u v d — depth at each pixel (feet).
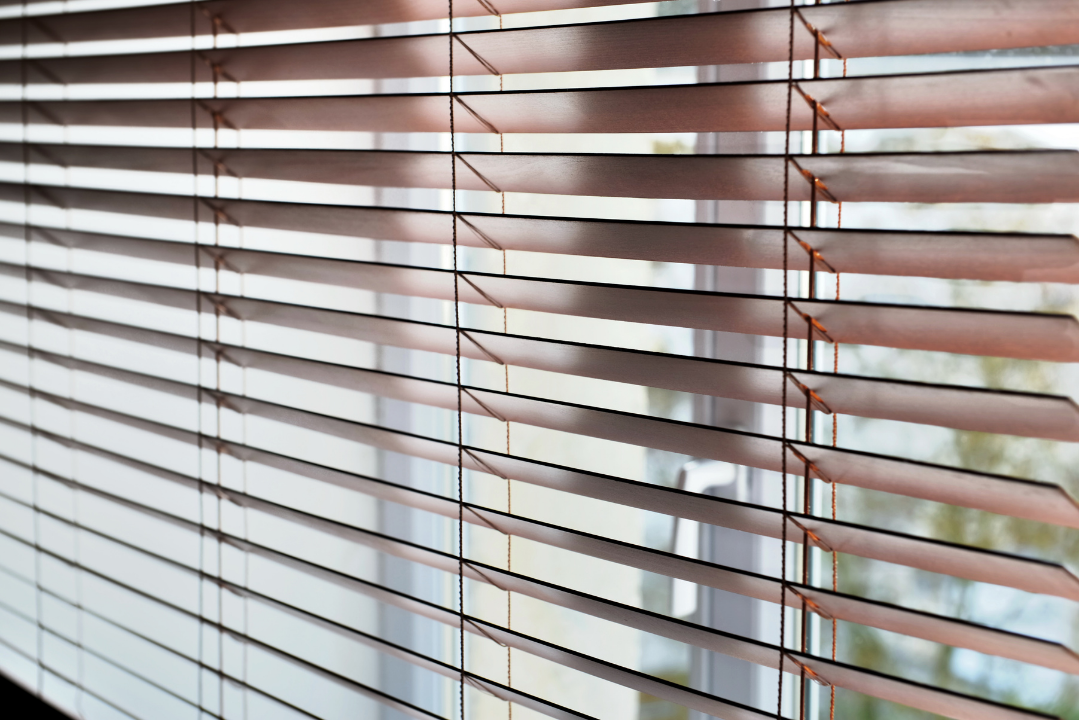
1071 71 1.80
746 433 2.22
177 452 4.09
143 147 3.38
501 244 2.70
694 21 2.20
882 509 2.89
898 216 2.77
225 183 3.84
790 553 2.92
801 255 2.22
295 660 3.14
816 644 2.96
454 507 2.81
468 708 3.67
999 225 2.64
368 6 2.84
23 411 4.70
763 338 2.89
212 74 3.19
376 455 3.69
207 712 3.49
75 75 3.65
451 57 2.57
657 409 3.23
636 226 2.34
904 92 2.00
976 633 1.94
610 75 3.17
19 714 4.50
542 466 2.57
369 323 2.91
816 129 2.18
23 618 4.71
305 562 3.12
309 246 3.75
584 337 3.35
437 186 2.81
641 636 3.36
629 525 3.36
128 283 3.54
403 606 2.95
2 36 3.91
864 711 2.97
